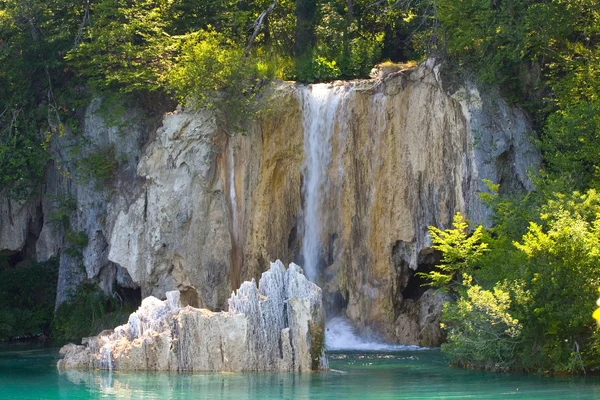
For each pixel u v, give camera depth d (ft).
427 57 108.88
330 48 127.85
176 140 112.37
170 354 75.36
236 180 112.47
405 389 64.28
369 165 109.29
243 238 111.75
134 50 120.37
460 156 103.45
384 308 105.81
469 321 75.00
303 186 112.88
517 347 75.20
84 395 62.39
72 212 129.08
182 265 111.45
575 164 95.61
